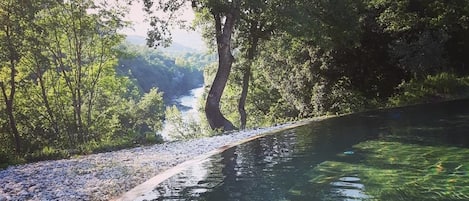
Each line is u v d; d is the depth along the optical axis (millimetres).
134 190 6340
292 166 7172
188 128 38875
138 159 9859
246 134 13133
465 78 17078
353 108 18891
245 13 20406
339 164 6996
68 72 21188
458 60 19297
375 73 20156
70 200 6176
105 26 19984
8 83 19281
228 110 37375
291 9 18922
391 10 18594
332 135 10336
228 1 18609
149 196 5910
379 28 19188
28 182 7719
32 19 17188
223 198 5543
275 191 5703
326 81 22156
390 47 18234
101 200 6117
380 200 4941
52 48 19562
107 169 8664
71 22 18938
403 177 5852
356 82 21094
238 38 24609
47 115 22578
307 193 5477
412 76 18797
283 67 28312
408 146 7973
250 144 10203
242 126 25969
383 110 15109
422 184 5453
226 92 36594
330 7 19250
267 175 6664
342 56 20906
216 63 29500
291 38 22047
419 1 19125
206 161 8312
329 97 21906
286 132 11953
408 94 17078
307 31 19188
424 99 16297
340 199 5102
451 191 5098
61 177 8047
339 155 7746
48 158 11828
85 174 8227
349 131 10711
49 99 22484
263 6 18453
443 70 17984
